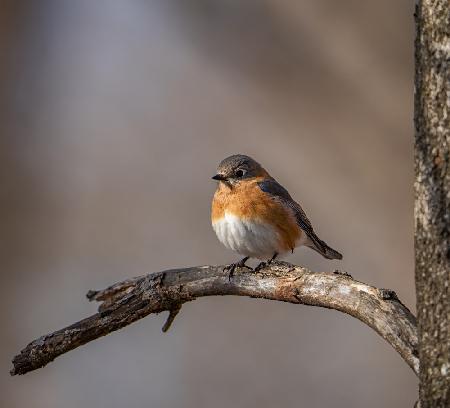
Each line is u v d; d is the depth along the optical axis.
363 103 15.62
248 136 16.62
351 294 6.41
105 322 7.69
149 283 7.80
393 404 14.67
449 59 4.96
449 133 4.98
